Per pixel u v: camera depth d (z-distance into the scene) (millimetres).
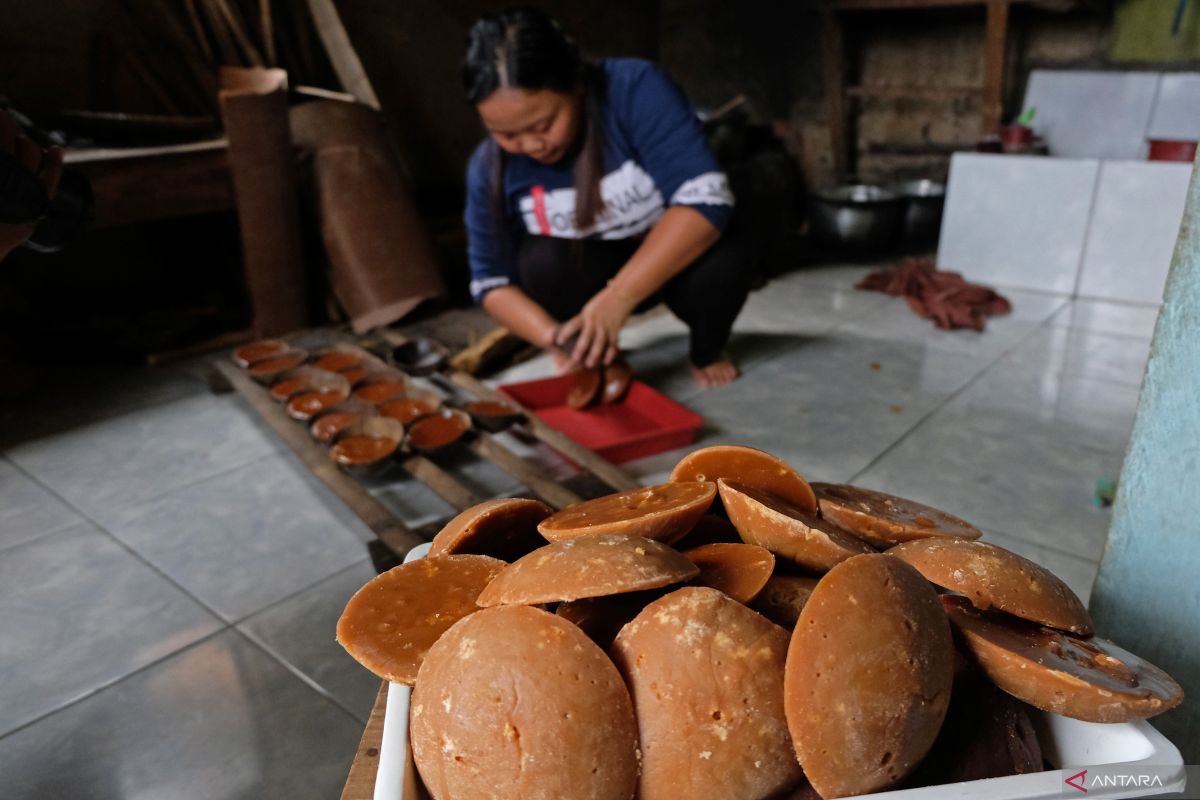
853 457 2039
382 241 2951
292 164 2814
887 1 3910
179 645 1458
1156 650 1021
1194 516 940
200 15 3219
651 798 657
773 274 3742
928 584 699
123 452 2184
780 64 4609
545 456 2090
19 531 1831
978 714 739
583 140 2117
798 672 641
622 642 681
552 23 1860
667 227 2084
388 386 2260
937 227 3988
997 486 1892
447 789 662
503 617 670
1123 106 3678
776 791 674
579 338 2146
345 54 3281
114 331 2910
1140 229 3160
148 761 1219
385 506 1841
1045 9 3736
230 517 1857
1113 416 2234
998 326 3002
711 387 2506
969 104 4227
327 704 1312
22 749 1246
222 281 3498
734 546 798
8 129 976
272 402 2195
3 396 2516
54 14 2918
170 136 2924
